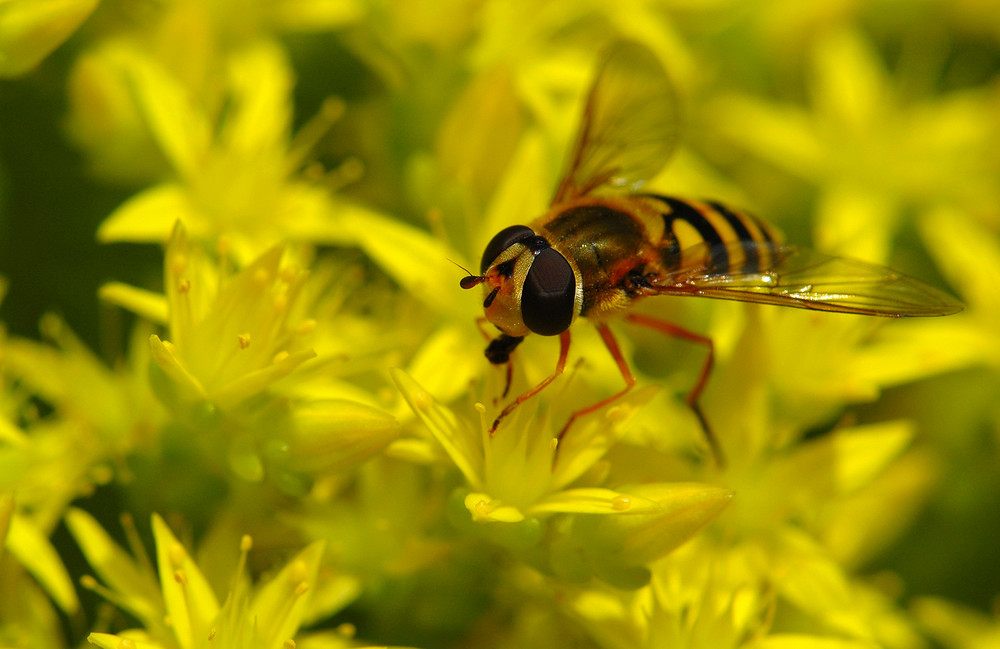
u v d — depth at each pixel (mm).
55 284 153
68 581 144
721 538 148
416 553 145
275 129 153
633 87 150
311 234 152
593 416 142
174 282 142
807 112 169
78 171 153
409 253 149
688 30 164
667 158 151
